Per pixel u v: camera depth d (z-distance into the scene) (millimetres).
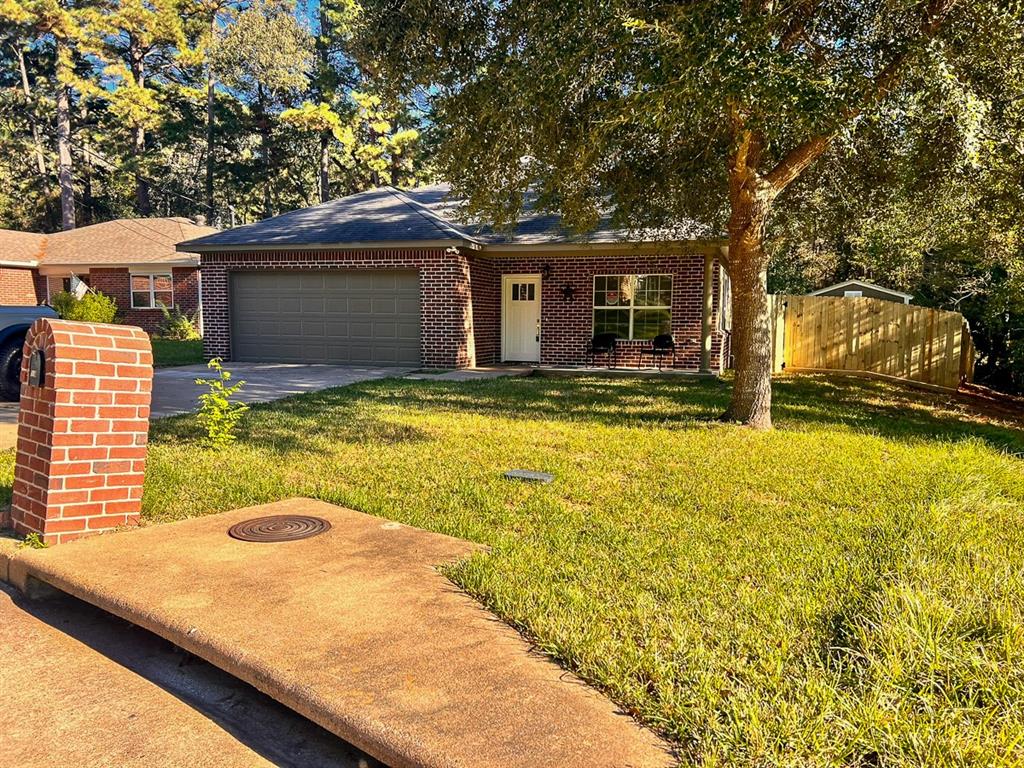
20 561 3346
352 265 13906
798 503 4449
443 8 6164
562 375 13227
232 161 36625
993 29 5535
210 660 2484
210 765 2084
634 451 6016
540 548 3543
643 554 3459
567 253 13828
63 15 29000
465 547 3574
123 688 2531
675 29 4957
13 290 23469
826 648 2473
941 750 1843
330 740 2256
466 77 6512
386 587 3029
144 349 3930
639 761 1854
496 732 1971
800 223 10188
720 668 2318
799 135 6949
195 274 22609
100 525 3773
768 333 7406
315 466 5430
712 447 6215
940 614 2568
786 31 6180
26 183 36625
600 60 5508
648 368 13852
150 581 3055
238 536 3701
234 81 33438
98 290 23141
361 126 33250
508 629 2662
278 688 2238
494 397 9492
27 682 2551
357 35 6727
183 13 33531
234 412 6387
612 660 2359
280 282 14719
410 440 6465
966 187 8078
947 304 15812
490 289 14992
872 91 5344
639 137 7684
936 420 8695
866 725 1945
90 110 36500
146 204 36906
